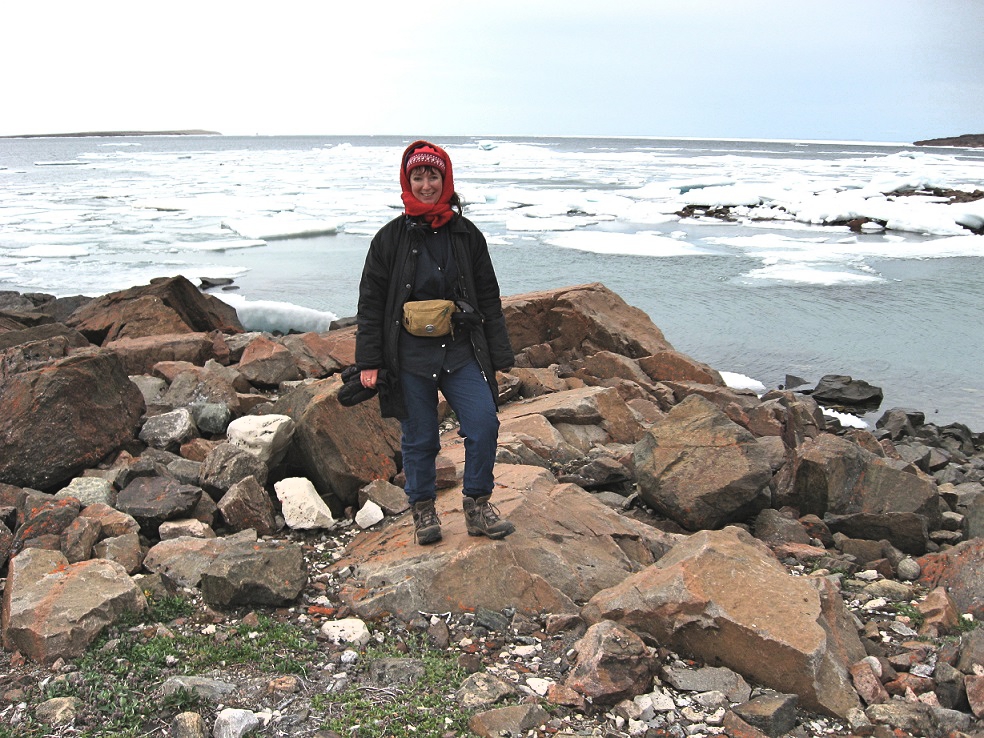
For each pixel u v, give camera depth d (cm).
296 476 541
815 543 505
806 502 554
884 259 2300
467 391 382
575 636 354
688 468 511
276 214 3338
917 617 398
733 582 351
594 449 611
